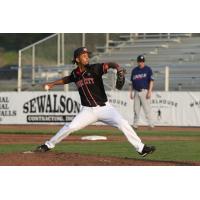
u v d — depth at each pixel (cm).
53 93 6788
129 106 6562
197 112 6369
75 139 4684
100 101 3031
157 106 6506
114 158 3158
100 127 6500
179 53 8388
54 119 6788
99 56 8519
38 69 7731
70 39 7875
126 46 8688
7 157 3044
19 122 6962
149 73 5591
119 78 2859
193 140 4606
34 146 3988
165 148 3897
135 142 3031
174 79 7725
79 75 3034
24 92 6938
